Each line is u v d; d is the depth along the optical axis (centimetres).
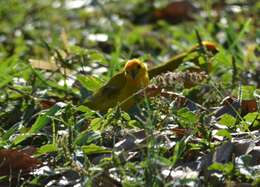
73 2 2064
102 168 787
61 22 1905
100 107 1087
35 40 1722
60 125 956
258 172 779
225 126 924
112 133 903
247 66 1328
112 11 1994
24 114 1046
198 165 815
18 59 1337
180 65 1210
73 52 1339
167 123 911
